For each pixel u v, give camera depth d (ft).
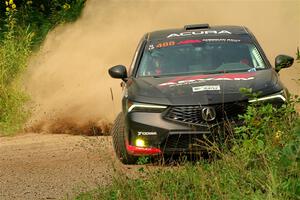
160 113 81.51
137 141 82.33
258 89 82.02
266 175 61.77
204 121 79.92
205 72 90.99
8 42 149.48
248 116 71.15
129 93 86.02
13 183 79.66
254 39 96.73
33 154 96.78
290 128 68.85
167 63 93.30
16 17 183.83
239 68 91.40
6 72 144.77
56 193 73.56
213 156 74.38
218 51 94.22
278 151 61.46
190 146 78.95
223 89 81.87
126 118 83.61
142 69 93.35
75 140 106.63
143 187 65.77
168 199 62.75
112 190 67.36
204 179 64.49
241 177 63.87
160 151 81.15
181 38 97.81
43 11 199.82
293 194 56.70
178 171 69.15
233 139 72.79
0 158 96.07
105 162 85.92
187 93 81.97
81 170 82.84
